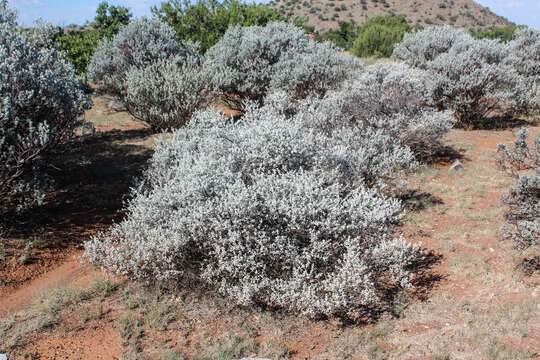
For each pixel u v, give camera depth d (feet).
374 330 14.25
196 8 64.90
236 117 44.83
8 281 17.48
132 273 16.49
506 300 15.21
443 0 305.73
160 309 15.30
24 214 22.86
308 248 15.23
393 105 28.48
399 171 25.00
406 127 27.89
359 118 28.66
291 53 44.73
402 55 53.93
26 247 19.77
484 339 13.24
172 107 37.09
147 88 35.96
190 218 15.24
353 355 13.21
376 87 28.91
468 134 38.42
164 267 15.55
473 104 39.14
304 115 27.96
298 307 14.26
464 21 280.72
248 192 15.81
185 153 20.16
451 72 38.81
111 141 38.29
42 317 15.05
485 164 30.14
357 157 22.17
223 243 14.61
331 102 29.27
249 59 44.39
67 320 14.89
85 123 25.89
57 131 23.30
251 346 13.46
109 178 29.09
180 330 14.40
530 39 52.39
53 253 19.81
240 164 18.29
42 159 23.80
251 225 14.78
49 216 23.18
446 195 25.29
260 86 43.42
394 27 103.30
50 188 25.18
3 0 25.79
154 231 15.35
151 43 43.65
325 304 13.99
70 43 60.08
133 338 13.83
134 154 34.24
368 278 14.83
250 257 14.44
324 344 13.78
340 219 15.67
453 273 17.40
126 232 16.42
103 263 16.28
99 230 21.90
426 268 18.03
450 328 14.03
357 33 124.47
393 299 16.01
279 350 13.33
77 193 26.40
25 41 23.56
